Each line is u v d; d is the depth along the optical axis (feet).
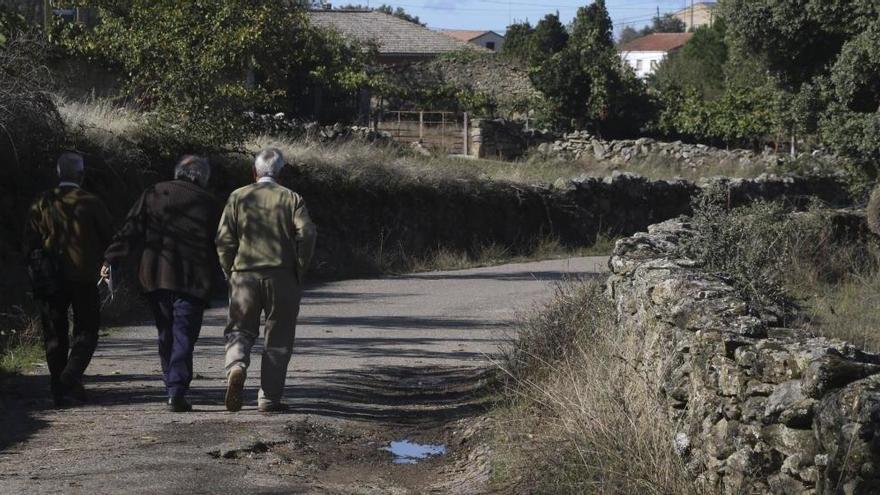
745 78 148.66
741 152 131.34
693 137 147.02
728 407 18.94
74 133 51.39
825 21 68.28
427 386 32.78
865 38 64.69
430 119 143.74
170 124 60.29
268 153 28.12
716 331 20.24
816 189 110.63
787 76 72.79
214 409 28.22
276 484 21.75
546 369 28.50
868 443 14.55
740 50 74.28
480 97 149.38
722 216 43.75
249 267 27.30
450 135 136.98
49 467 22.09
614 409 21.89
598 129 147.95
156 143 58.49
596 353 25.81
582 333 29.45
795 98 71.00
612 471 19.90
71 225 28.55
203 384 31.83
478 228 85.30
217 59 63.46
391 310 52.19
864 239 54.70
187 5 64.59
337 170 73.31
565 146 135.95
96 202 28.96
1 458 22.75
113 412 27.50
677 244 39.24
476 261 81.35
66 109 54.85
